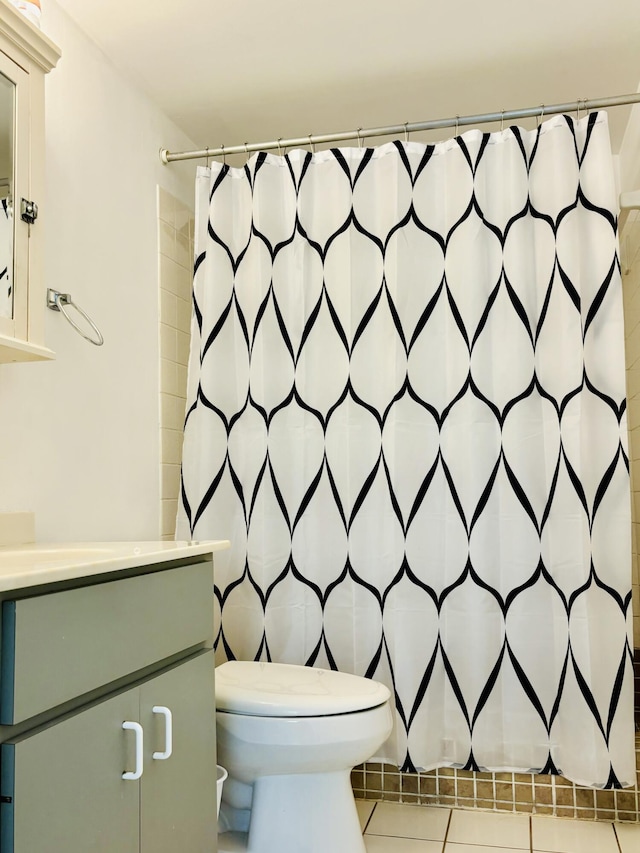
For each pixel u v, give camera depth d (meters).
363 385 2.18
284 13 1.95
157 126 2.40
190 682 1.42
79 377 1.94
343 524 2.17
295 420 2.22
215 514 2.23
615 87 2.33
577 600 1.97
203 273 2.33
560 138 2.08
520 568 2.04
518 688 2.03
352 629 2.13
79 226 1.97
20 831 0.93
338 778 1.76
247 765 1.72
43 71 1.63
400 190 2.17
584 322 2.04
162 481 2.33
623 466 1.98
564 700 1.99
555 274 2.07
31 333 1.54
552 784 2.18
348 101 2.40
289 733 1.66
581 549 1.98
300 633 2.16
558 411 2.04
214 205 2.31
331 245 2.24
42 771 0.97
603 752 1.92
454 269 2.14
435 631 2.07
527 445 2.06
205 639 1.52
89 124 2.03
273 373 2.23
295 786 1.75
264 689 1.77
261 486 2.21
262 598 2.17
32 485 1.75
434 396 2.13
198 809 1.43
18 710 0.95
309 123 2.54
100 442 2.02
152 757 1.26
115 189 2.15
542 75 2.26
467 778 2.24
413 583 2.07
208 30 2.02
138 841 1.20
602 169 2.06
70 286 1.92
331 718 1.67
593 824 2.11
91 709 1.09
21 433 1.72
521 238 2.09
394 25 2.01
